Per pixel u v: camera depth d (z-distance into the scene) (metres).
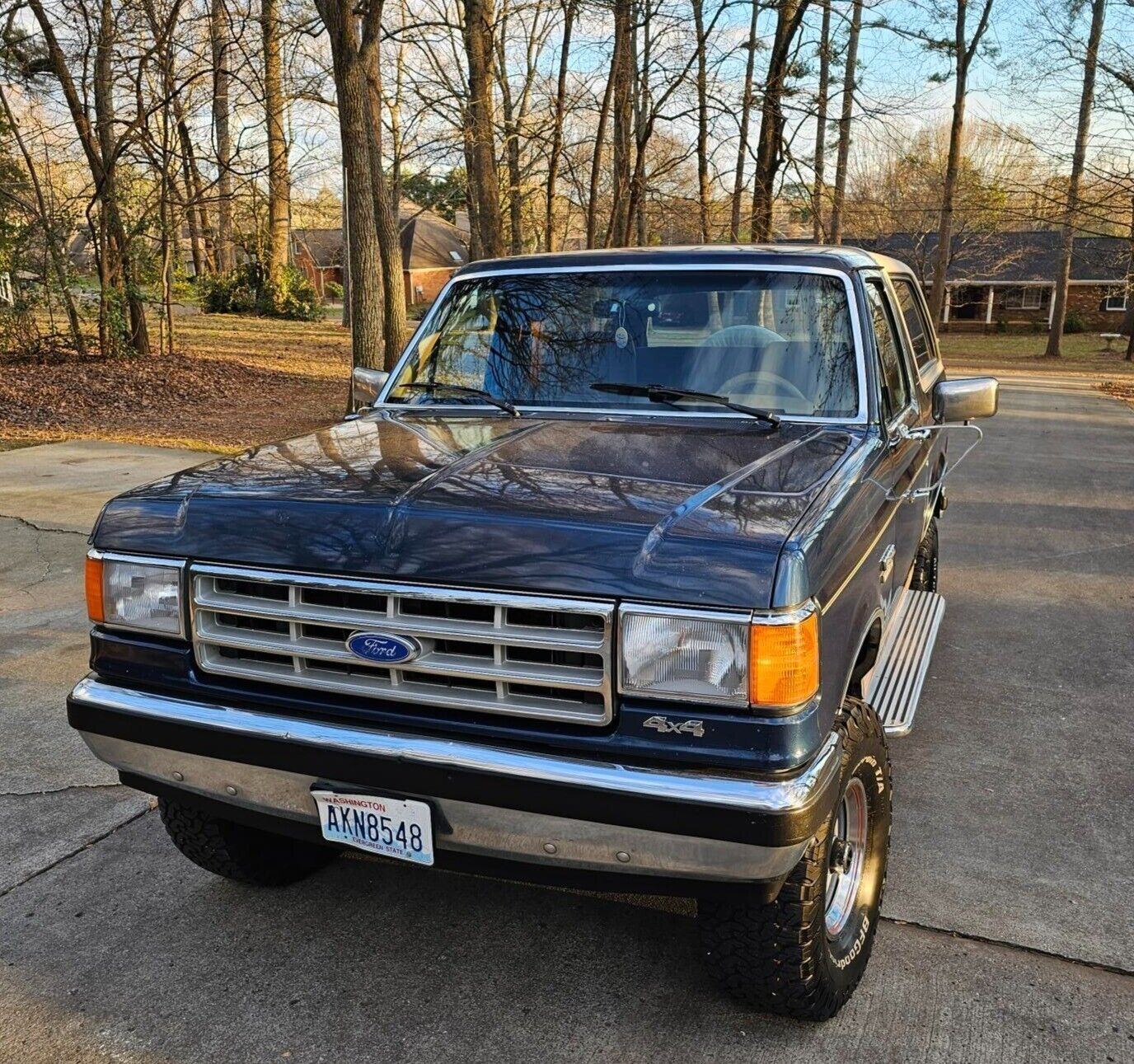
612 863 2.28
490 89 16.20
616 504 2.40
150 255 19.45
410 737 2.35
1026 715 4.70
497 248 16.36
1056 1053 2.60
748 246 3.88
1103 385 25.64
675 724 2.17
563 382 3.63
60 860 3.50
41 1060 2.59
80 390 15.48
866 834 2.87
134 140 17.88
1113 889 3.33
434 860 2.44
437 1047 2.63
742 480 2.63
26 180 18.38
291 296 33.72
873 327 3.54
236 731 2.48
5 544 7.45
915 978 2.89
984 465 11.77
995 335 50.75
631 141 21.56
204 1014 2.76
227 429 13.09
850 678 2.74
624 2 16.86
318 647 2.41
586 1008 2.78
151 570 2.57
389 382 3.90
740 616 2.12
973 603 6.36
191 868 3.47
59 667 5.18
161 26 17.55
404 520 2.38
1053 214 26.48
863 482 2.82
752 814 2.11
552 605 2.20
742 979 2.59
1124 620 6.05
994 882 3.37
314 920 3.18
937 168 42.31
